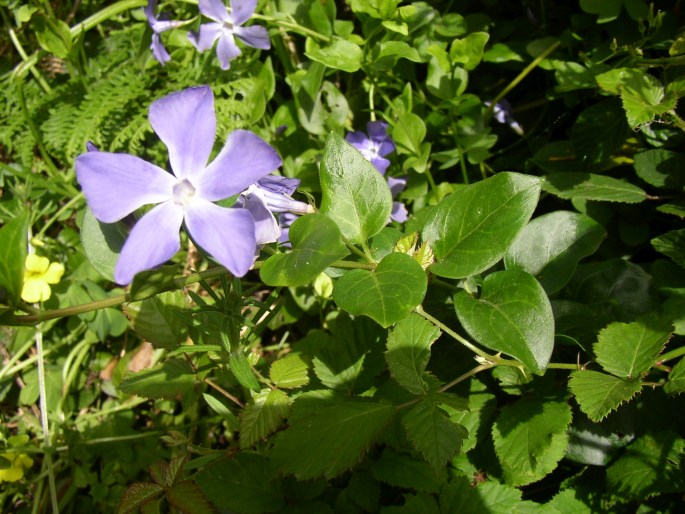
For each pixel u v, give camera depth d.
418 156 0.25
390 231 0.19
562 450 0.17
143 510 0.16
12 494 0.26
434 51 0.25
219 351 0.18
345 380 0.20
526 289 0.16
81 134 0.28
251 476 0.20
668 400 0.19
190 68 0.29
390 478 0.19
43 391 0.25
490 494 0.18
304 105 0.27
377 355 0.20
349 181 0.16
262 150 0.12
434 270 0.16
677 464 0.17
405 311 0.14
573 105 0.26
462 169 0.26
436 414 0.16
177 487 0.16
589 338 0.19
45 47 0.27
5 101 0.30
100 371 0.28
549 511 0.18
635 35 0.25
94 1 0.31
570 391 0.17
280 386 0.19
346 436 0.16
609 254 0.24
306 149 0.28
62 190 0.28
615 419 0.19
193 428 0.26
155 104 0.13
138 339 0.28
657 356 0.17
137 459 0.25
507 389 0.19
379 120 0.28
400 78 0.28
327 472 0.16
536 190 0.16
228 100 0.28
